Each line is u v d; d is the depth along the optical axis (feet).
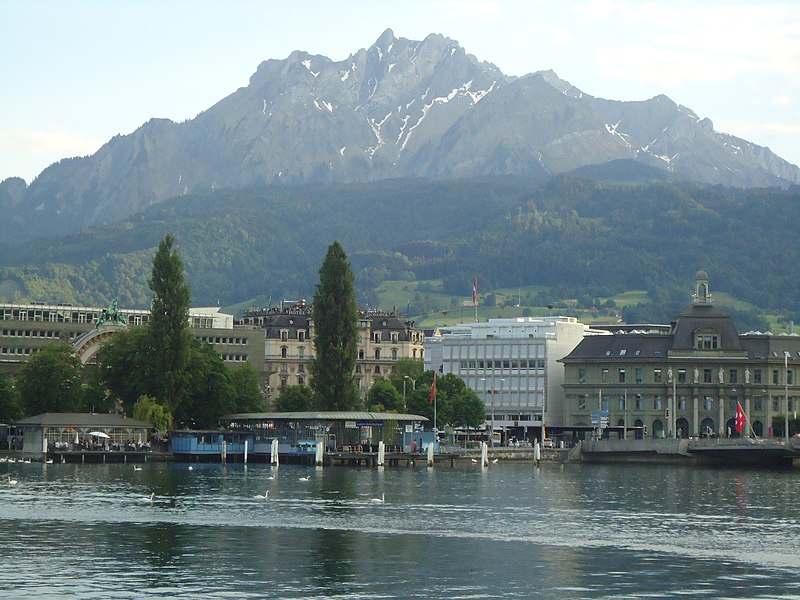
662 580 408.46
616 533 513.45
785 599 382.83
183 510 571.28
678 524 548.72
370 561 436.76
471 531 513.86
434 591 389.39
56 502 597.52
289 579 402.93
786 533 519.19
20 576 400.47
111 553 443.32
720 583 404.57
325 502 619.67
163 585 390.21
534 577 411.54
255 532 500.74
